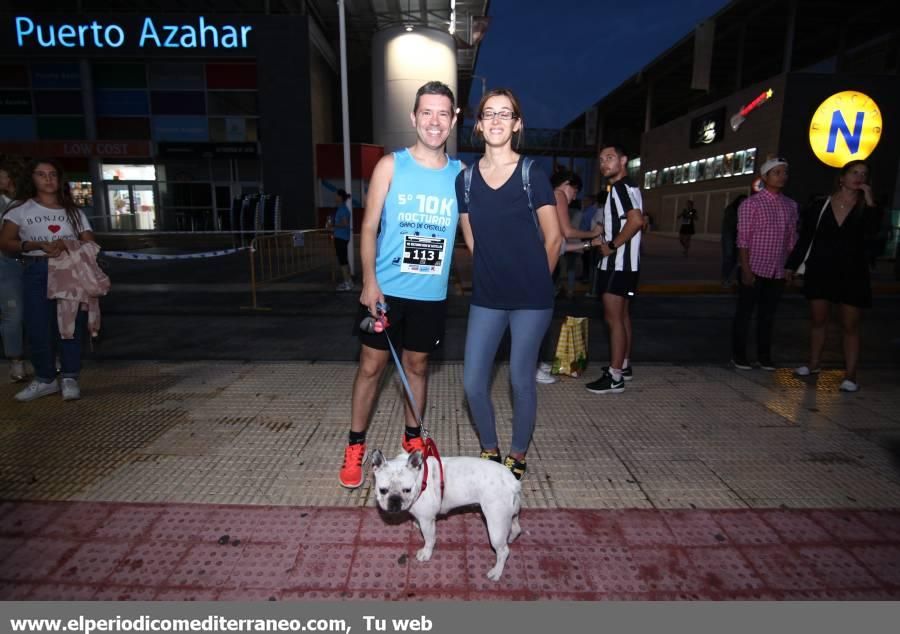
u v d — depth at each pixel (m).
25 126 22.58
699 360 6.11
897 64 27.30
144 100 22.62
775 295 5.38
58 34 21.52
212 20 21.61
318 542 2.64
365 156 23.70
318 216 23.97
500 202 2.76
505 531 2.36
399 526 2.78
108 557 2.51
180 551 2.56
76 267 4.35
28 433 3.86
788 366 5.74
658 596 2.31
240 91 22.67
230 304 9.69
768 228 5.21
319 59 25.14
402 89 24.55
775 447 3.72
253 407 4.39
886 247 17.66
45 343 4.47
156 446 3.66
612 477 3.29
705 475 3.33
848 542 2.68
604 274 4.69
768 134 25.08
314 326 7.80
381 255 2.97
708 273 13.80
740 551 2.60
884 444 3.78
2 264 4.75
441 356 6.19
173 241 22.70
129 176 23.41
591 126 48.06
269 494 3.06
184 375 5.25
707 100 42.81
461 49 27.86
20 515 2.83
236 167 23.86
